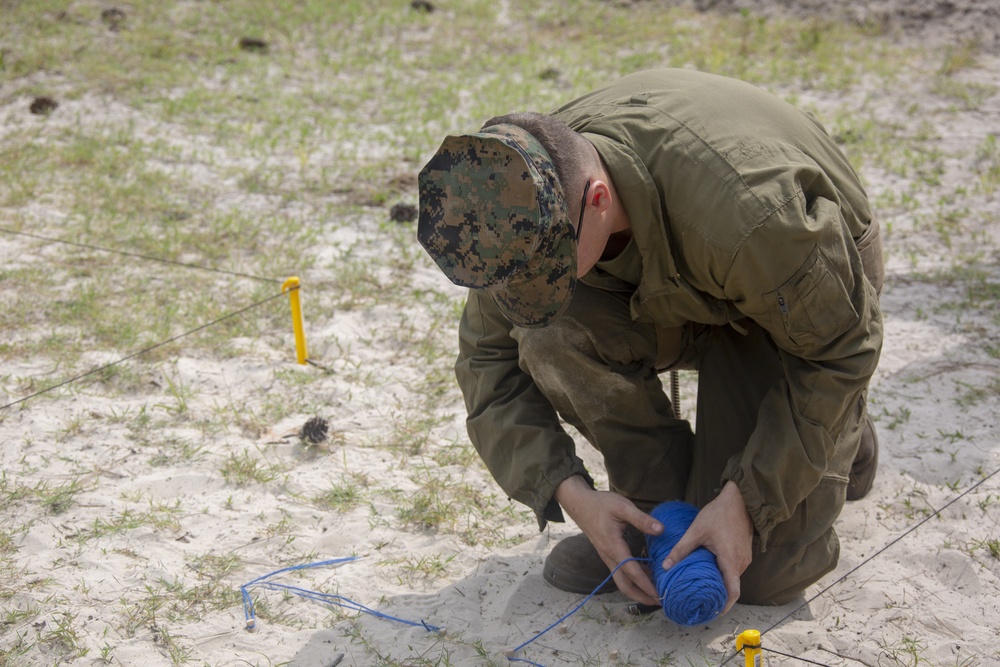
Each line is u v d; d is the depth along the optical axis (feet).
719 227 7.17
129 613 9.18
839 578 9.70
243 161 22.57
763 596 8.97
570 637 8.86
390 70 29.25
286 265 17.53
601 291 8.43
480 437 8.87
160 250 17.84
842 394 7.70
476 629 9.04
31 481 11.28
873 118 24.98
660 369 9.31
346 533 10.52
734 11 33.65
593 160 7.16
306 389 13.60
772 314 7.45
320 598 9.49
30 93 25.86
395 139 24.22
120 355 14.28
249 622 9.09
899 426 12.53
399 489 11.34
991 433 12.27
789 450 7.82
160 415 12.81
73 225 18.72
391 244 18.71
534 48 31.14
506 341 8.95
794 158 7.53
